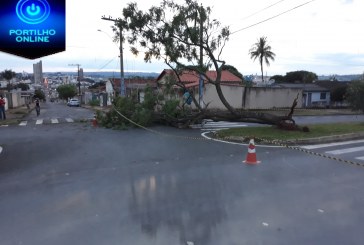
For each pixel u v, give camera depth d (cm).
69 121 2244
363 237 455
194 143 1233
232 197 612
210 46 1555
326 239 448
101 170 826
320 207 564
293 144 1197
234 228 480
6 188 680
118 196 621
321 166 851
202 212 540
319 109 3691
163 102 1892
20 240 446
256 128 1574
